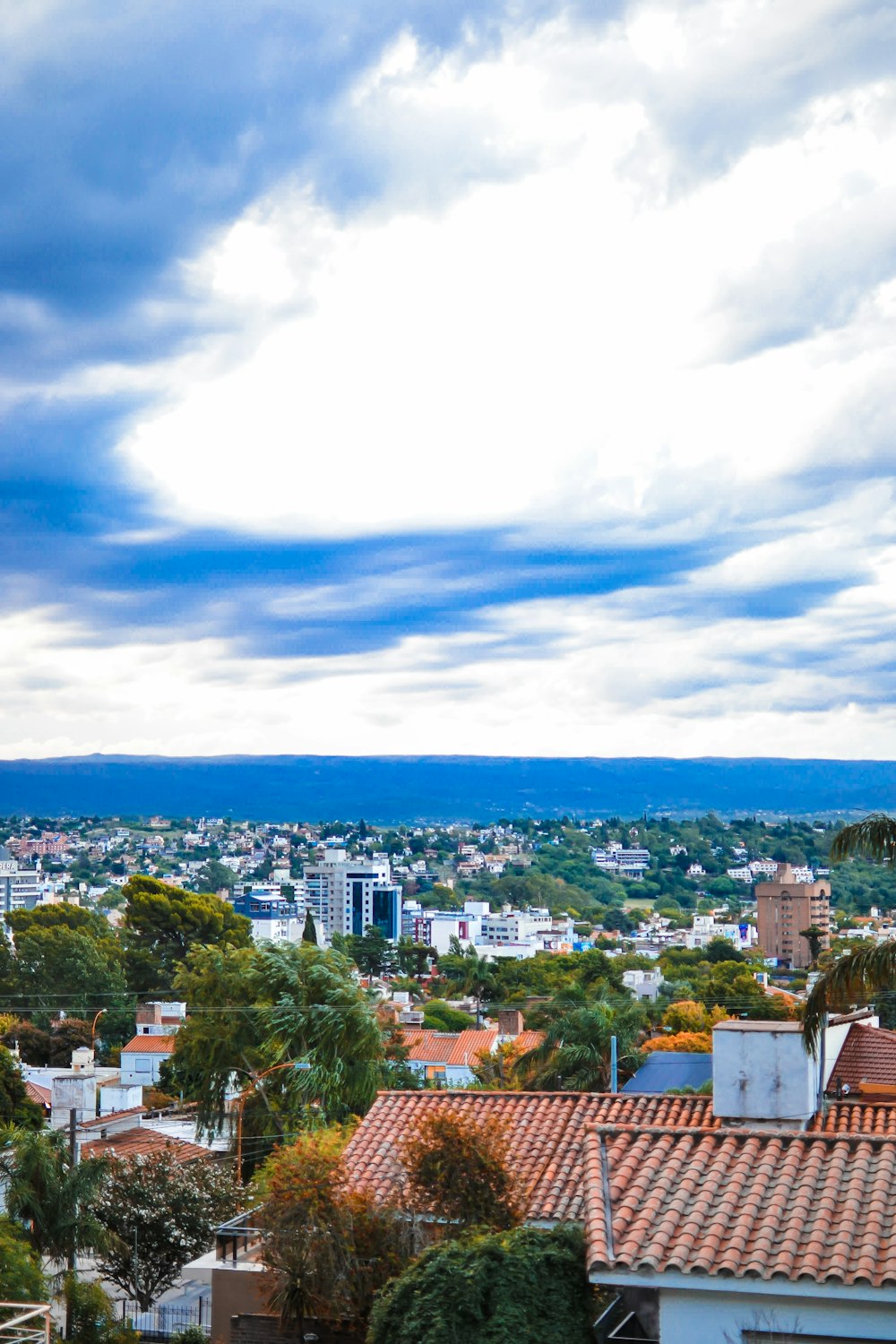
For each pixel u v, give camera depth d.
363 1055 49.72
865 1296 13.46
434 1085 66.38
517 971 160.38
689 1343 14.08
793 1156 15.63
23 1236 30.81
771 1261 13.88
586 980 144.62
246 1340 21.55
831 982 21.36
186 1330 29.67
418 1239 21.14
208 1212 35.22
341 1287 20.91
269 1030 48.69
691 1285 13.99
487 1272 15.90
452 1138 21.36
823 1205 14.66
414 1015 112.50
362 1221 21.42
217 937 134.62
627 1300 16.09
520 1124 24.61
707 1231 14.47
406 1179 22.50
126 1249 33.91
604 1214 14.99
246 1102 49.25
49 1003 110.69
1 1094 56.91
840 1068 28.77
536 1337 15.37
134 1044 78.88
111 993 112.44
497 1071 66.44
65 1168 33.38
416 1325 15.73
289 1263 21.02
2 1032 89.44
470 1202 20.95
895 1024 46.88
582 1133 23.89
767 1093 23.67
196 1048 50.38
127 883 135.88
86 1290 29.48
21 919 133.62
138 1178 35.75
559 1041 53.97
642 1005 80.25
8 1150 33.19
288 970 50.56
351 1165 24.00
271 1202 21.72
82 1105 49.75
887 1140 15.83
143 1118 55.69
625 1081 51.34
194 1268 23.77
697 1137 16.41
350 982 51.28
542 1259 15.99
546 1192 21.84
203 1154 47.16
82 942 115.06
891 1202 14.66
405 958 192.38
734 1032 23.98
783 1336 13.78
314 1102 49.12
